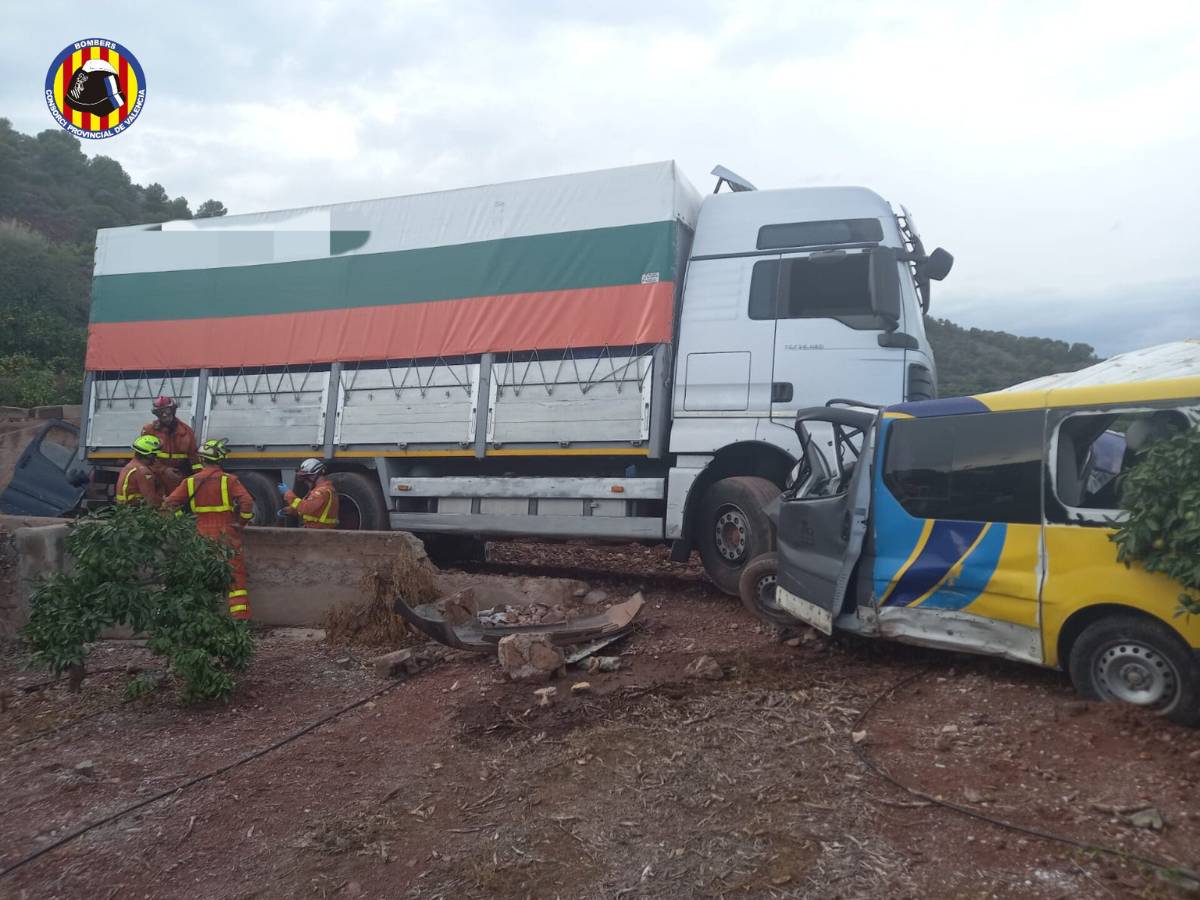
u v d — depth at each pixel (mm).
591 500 8742
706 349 8117
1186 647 4512
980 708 5039
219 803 4410
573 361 8594
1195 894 3189
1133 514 4551
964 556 5379
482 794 4375
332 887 3604
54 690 6254
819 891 3381
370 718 5559
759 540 7707
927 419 5684
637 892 3445
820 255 7871
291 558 7914
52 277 29594
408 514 9562
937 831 3768
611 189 8547
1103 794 3963
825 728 4906
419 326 9391
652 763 4586
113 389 11086
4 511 12125
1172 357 5438
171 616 5742
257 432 10250
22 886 3725
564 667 6156
